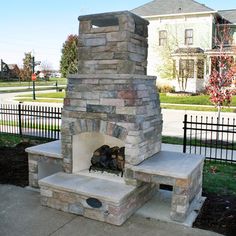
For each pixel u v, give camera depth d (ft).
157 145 19.06
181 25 96.37
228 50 77.05
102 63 16.75
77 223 15.30
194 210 16.71
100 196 15.19
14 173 22.68
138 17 16.98
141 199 17.28
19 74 177.78
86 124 17.31
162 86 97.04
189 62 92.63
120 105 16.22
